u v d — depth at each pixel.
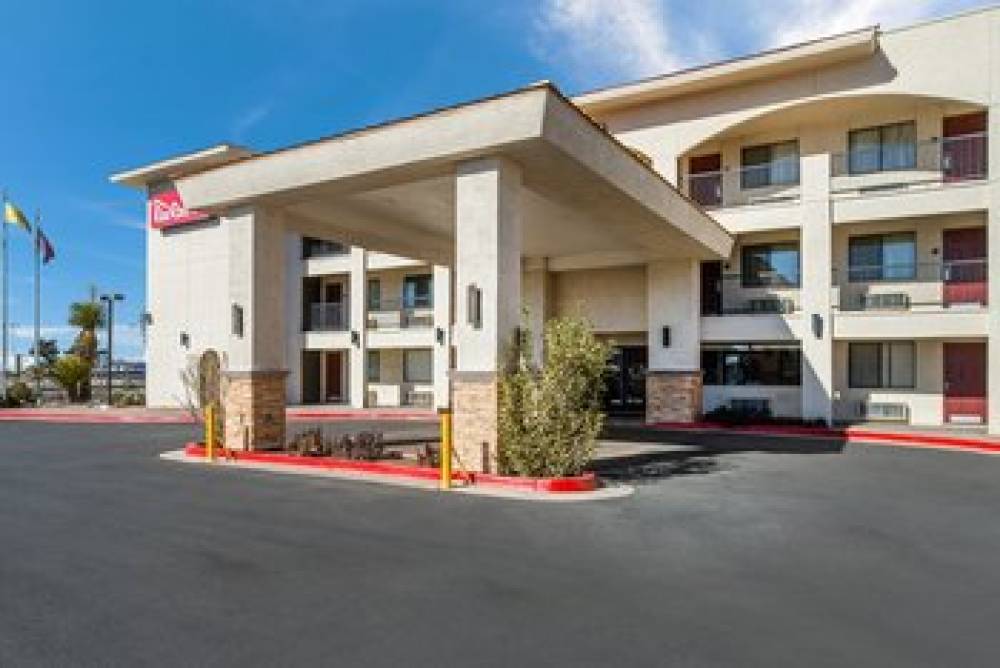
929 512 10.02
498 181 12.35
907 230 22.66
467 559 7.56
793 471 13.70
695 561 7.50
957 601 6.29
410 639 5.39
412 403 34.56
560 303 26.52
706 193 24.83
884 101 22.02
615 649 5.20
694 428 22.00
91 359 47.00
